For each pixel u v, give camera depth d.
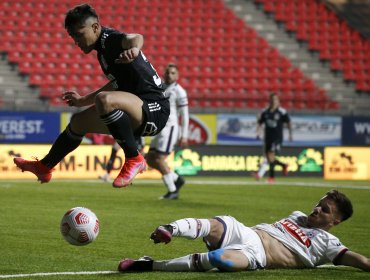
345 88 75.94
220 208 33.41
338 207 17.52
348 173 59.09
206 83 73.12
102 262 19.16
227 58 75.69
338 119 62.25
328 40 79.56
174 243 22.84
